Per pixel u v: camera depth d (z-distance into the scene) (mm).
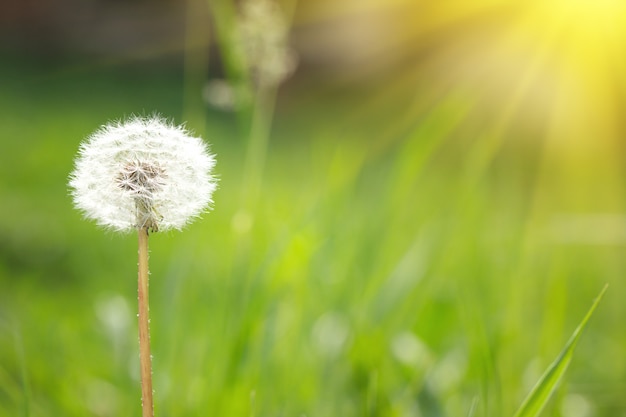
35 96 3605
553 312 677
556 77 2777
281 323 660
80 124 2717
